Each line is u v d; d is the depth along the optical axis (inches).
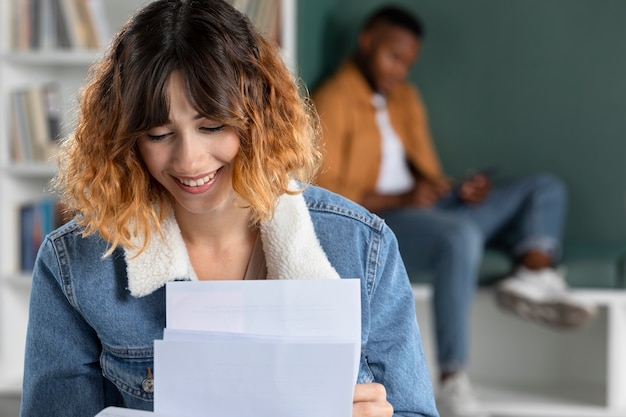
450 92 159.0
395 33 141.9
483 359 147.3
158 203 50.1
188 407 45.7
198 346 45.3
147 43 45.3
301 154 49.7
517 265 139.3
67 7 138.9
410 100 150.0
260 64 47.7
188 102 45.0
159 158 46.5
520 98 157.6
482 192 146.7
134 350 50.7
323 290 47.1
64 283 50.9
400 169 147.6
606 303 133.4
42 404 52.1
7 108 139.7
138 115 45.2
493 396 137.9
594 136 156.1
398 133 147.3
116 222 48.2
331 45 157.2
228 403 45.3
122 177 48.1
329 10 155.6
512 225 148.5
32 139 140.4
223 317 47.4
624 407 133.4
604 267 135.3
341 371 44.5
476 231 132.0
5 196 140.3
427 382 53.9
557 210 144.4
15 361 143.4
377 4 157.9
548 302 131.7
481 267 139.4
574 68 156.1
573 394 139.7
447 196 148.9
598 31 155.1
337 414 44.8
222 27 46.4
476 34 157.9
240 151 47.6
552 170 157.5
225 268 52.6
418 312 147.2
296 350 44.7
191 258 52.5
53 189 54.4
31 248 142.6
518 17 156.9
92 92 48.0
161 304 50.8
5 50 139.1
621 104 155.2
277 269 50.6
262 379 44.9
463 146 159.2
